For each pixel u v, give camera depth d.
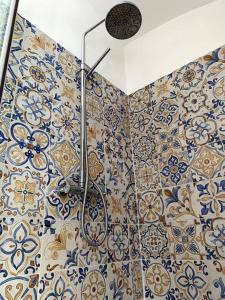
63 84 0.92
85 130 0.91
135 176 1.21
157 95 1.25
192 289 0.90
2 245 0.59
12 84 0.72
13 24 0.68
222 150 0.96
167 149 1.13
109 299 0.84
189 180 1.02
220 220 0.90
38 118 0.78
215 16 1.16
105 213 0.90
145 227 1.10
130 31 1.02
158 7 1.27
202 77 1.10
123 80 1.38
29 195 0.69
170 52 1.27
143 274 1.05
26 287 0.61
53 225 0.73
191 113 1.09
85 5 1.18
